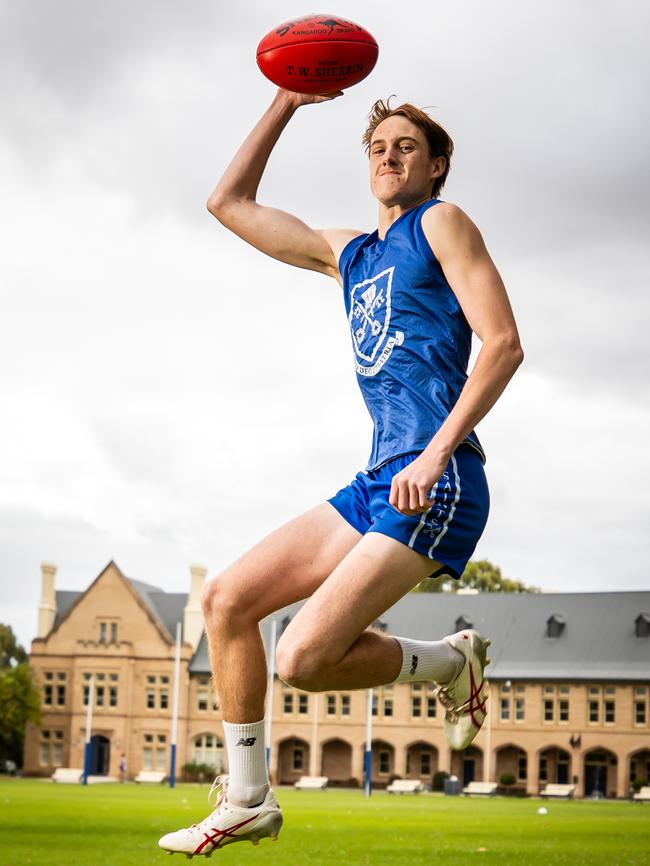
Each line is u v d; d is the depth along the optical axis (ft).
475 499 13.62
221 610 13.62
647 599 288.51
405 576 13.03
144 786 243.19
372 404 14.37
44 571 318.65
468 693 14.78
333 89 15.57
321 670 12.79
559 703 278.87
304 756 298.97
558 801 220.43
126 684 299.79
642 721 273.13
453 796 236.22
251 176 15.90
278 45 15.26
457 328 13.87
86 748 250.16
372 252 14.39
